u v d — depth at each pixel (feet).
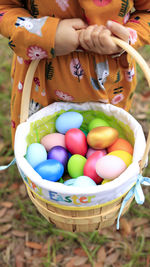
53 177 2.29
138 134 2.28
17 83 2.52
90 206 2.04
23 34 2.06
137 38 2.23
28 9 2.26
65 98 2.53
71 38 2.04
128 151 2.42
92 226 2.27
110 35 2.04
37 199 2.23
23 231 3.29
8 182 3.60
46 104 2.55
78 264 3.06
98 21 2.12
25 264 3.09
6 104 4.23
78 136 2.51
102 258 3.08
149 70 1.91
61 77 2.34
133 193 2.15
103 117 2.63
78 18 2.12
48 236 3.25
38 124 2.54
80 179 2.23
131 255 3.07
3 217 3.38
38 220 3.33
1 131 4.00
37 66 2.30
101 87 2.34
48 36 2.04
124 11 2.10
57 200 2.04
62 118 2.58
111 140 2.46
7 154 3.77
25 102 2.29
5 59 4.73
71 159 2.46
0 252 3.16
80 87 2.38
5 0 2.18
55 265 3.06
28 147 2.43
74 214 2.13
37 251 3.16
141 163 2.07
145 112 4.07
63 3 2.07
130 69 2.36
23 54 2.15
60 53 2.14
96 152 2.42
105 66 2.25
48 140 2.59
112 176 2.21
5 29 2.13
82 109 2.63
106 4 2.04
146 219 3.27
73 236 3.21
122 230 3.22
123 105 2.67
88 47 2.09
